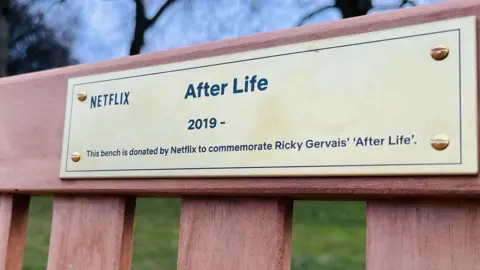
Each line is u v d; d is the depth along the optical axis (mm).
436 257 620
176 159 781
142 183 819
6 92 1047
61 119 950
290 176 682
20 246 1043
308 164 667
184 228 819
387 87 629
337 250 2695
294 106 691
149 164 808
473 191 567
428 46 612
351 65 658
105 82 889
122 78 868
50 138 959
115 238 885
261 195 737
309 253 2652
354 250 2699
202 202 809
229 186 732
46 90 986
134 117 840
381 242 656
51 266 952
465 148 573
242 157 720
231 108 743
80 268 916
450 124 585
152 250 2787
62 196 969
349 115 648
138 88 845
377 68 639
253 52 738
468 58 586
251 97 728
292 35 715
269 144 702
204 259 790
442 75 598
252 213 759
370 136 630
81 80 923
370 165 625
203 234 798
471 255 600
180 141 782
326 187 656
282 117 697
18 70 3447
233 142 732
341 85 661
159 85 823
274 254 731
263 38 737
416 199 642
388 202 660
